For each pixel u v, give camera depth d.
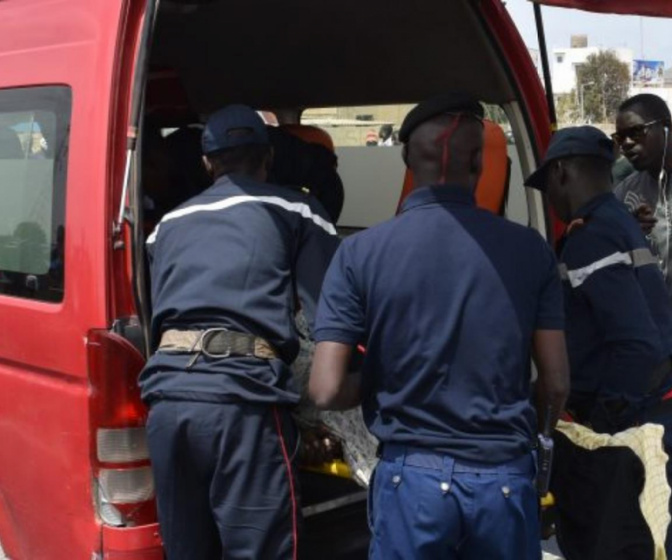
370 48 4.58
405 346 2.62
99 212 2.98
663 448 3.57
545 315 2.71
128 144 2.98
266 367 2.94
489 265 2.62
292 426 3.04
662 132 4.11
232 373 2.89
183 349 2.93
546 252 2.73
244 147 3.17
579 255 3.31
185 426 2.89
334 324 2.71
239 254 2.99
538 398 2.81
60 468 3.18
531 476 2.66
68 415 3.12
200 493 3.00
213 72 5.13
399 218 2.70
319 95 5.36
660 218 4.18
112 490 3.02
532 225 4.09
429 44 4.30
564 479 3.30
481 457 2.56
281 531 2.95
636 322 3.22
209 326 2.94
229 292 2.96
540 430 2.81
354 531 3.46
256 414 2.91
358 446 3.17
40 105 3.28
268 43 4.70
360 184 5.43
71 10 3.23
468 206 2.70
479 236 2.64
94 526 3.08
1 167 3.49
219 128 3.17
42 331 3.18
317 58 4.87
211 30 4.51
